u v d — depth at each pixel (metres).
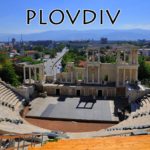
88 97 64.88
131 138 13.96
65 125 47.50
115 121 49.00
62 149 12.53
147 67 92.81
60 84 69.62
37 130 38.31
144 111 48.75
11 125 39.47
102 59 127.44
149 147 12.15
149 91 58.62
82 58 156.88
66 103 60.03
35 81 69.62
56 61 164.00
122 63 67.50
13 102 55.31
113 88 65.62
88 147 12.61
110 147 12.41
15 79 78.38
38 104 59.06
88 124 48.16
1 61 109.81
